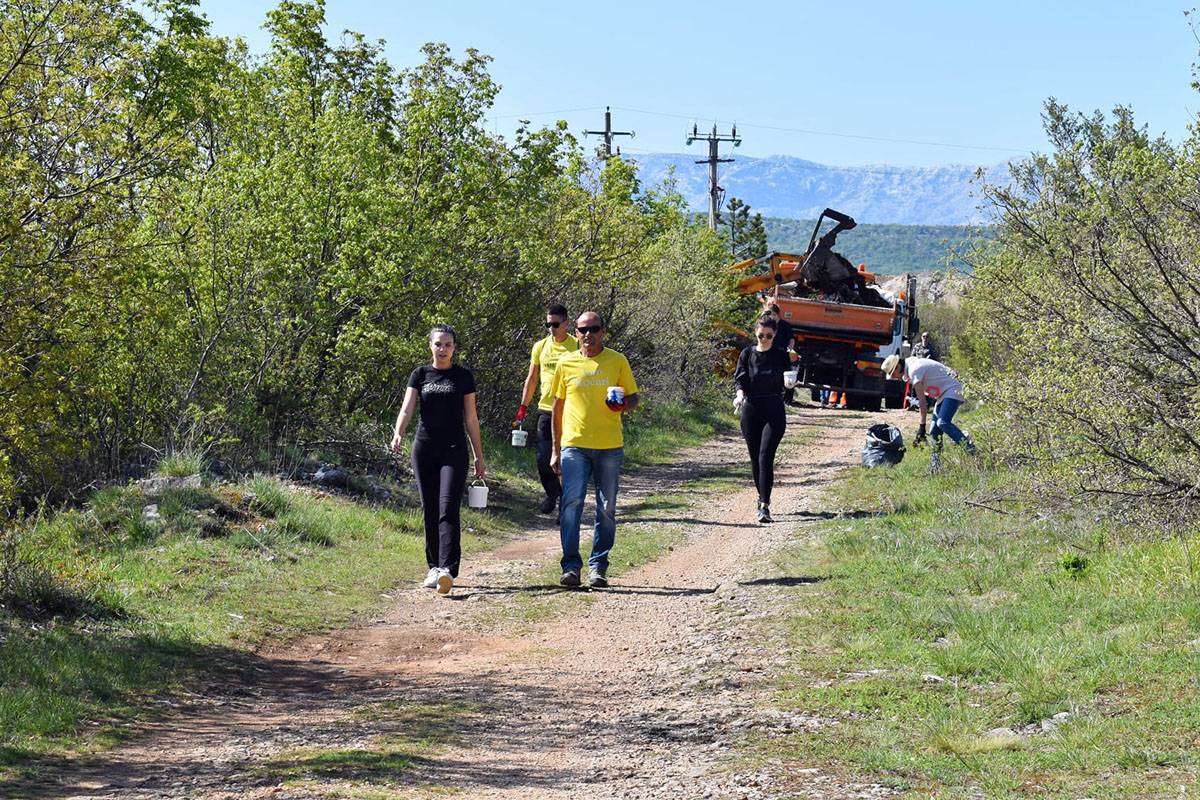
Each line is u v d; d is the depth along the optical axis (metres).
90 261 9.55
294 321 14.54
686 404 29.72
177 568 10.27
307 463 14.77
